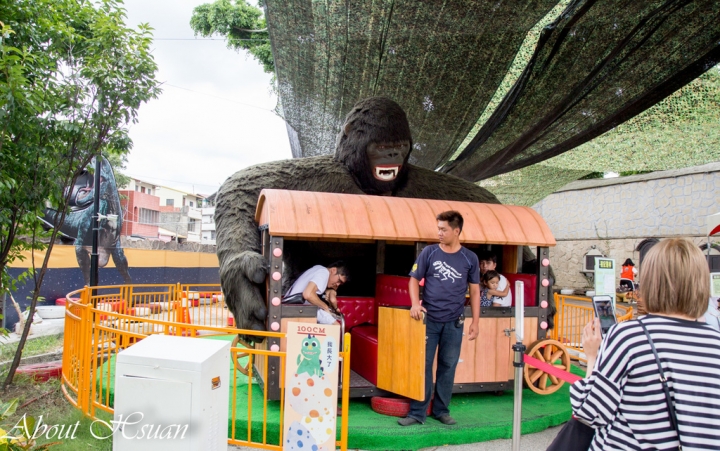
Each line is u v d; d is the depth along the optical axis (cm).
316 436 336
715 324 310
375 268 625
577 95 635
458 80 639
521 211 549
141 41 573
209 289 1944
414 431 413
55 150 561
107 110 566
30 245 593
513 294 549
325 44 586
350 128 649
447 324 429
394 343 446
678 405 179
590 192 1759
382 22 525
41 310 1091
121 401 254
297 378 340
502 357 516
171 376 252
